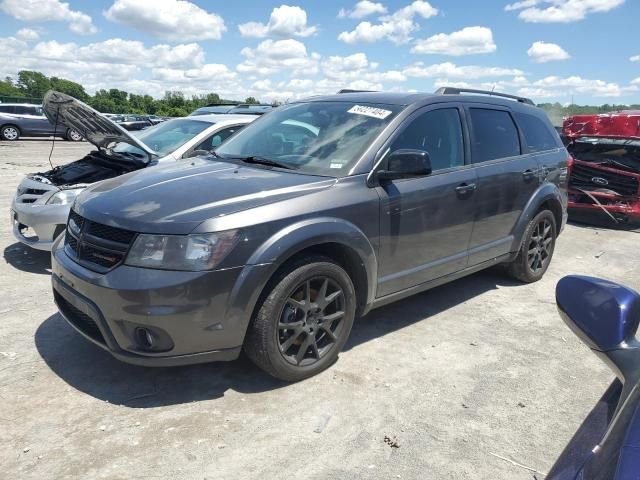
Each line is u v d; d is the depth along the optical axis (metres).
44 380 3.41
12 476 2.56
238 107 11.43
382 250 3.82
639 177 8.91
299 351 3.44
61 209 5.28
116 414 3.08
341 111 4.36
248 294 3.07
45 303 4.67
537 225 5.55
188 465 2.68
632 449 1.38
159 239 2.97
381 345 4.08
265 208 3.20
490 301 5.15
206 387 3.40
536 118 5.77
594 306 1.86
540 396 3.46
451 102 4.61
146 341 3.05
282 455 2.78
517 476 2.70
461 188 4.40
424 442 2.93
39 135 25.05
